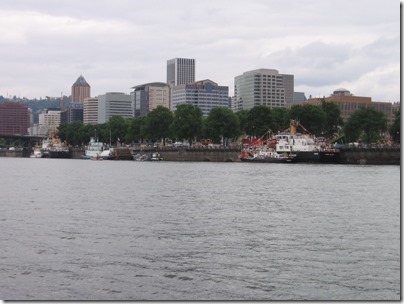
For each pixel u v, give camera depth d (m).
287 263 45.03
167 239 54.28
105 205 80.44
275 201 83.88
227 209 75.25
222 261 45.78
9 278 41.34
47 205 81.12
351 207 76.38
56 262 45.53
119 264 44.94
